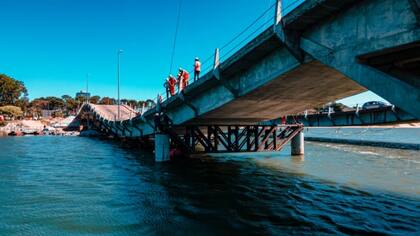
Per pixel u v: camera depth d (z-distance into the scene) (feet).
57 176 64.85
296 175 65.51
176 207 41.83
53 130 285.84
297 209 41.04
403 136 187.42
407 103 26.21
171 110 90.17
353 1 32.35
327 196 47.73
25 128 310.65
